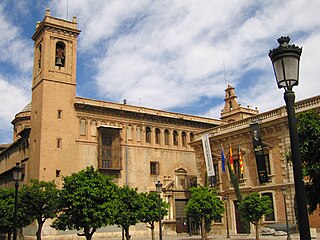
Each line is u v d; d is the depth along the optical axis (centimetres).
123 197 3025
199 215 3347
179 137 6406
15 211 2105
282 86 811
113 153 5481
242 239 3419
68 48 5544
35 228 4738
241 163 4053
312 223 3294
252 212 3017
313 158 1265
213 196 3375
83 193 2425
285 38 820
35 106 5378
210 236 4166
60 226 2502
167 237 4828
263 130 3834
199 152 4678
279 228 3566
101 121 5597
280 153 3659
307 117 1316
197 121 6625
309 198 1286
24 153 5662
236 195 3988
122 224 2917
